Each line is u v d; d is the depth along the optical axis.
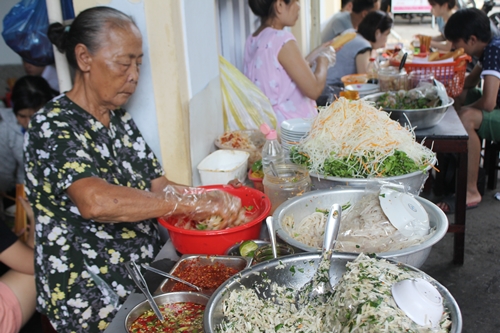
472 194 3.79
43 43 2.34
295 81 2.92
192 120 2.20
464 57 3.38
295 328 1.03
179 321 1.23
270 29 2.90
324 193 1.67
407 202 1.44
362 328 0.86
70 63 1.65
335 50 3.27
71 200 1.59
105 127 1.77
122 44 1.57
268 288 1.17
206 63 2.40
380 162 1.78
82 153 1.55
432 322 0.87
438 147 2.50
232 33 3.60
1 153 3.23
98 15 1.56
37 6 2.31
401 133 1.90
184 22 2.07
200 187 1.93
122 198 1.50
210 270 1.45
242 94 2.72
